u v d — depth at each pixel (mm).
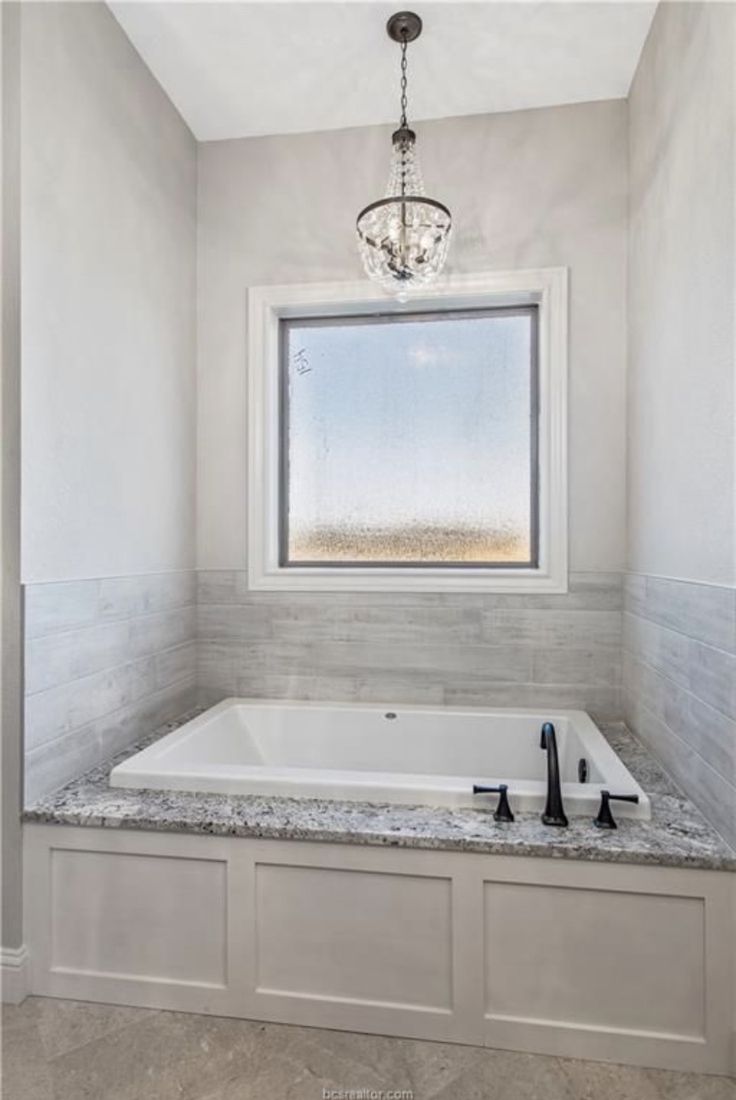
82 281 1829
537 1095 1331
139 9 1930
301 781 1677
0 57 1570
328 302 2490
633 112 2209
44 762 1671
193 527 2541
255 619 2545
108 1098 1323
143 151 2162
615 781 1675
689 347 1648
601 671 2334
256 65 2148
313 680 2514
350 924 1496
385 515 2600
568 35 2002
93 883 1592
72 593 1780
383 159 2459
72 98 1782
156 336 2256
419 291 2418
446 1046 1454
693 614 1611
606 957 1409
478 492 2539
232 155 2555
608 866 1403
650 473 1985
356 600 2484
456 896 1455
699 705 1572
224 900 1542
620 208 2307
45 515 1674
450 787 1629
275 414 2594
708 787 1517
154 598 2234
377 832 1478
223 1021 1529
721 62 1443
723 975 1365
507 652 2391
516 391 2516
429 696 2439
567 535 2346
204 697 2576
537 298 2420
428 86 2242
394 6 1893
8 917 1607
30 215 1613
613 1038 1403
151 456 2221
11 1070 1391
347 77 2197
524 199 2365
